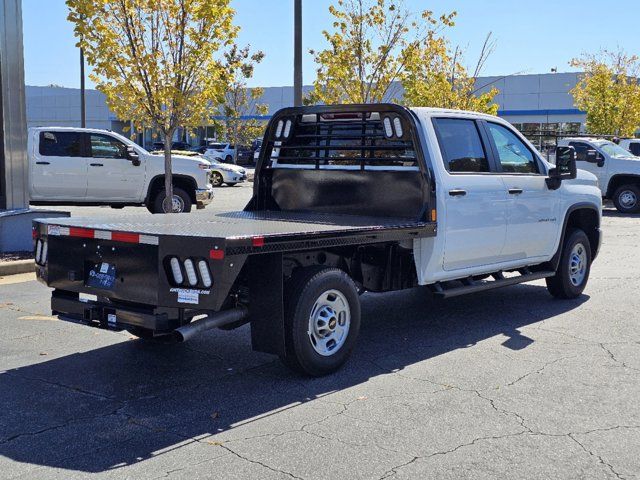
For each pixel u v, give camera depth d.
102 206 17.58
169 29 12.12
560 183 8.33
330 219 6.77
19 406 5.16
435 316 8.05
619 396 5.39
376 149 7.14
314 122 7.66
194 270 4.96
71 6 11.57
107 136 15.86
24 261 10.55
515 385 5.63
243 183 31.78
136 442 4.53
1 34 11.38
